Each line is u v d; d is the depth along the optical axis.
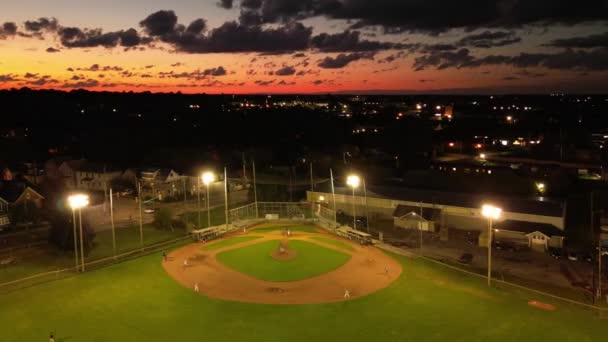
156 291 42.00
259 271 47.50
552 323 35.75
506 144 155.12
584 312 38.06
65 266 50.53
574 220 70.00
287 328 34.91
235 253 53.31
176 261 50.53
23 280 44.75
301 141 160.88
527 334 33.88
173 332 34.16
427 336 33.56
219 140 168.88
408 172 92.75
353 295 41.28
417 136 152.62
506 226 62.22
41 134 173.12
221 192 96.50
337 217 71.25
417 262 50.69
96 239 63.03
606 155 123.38
